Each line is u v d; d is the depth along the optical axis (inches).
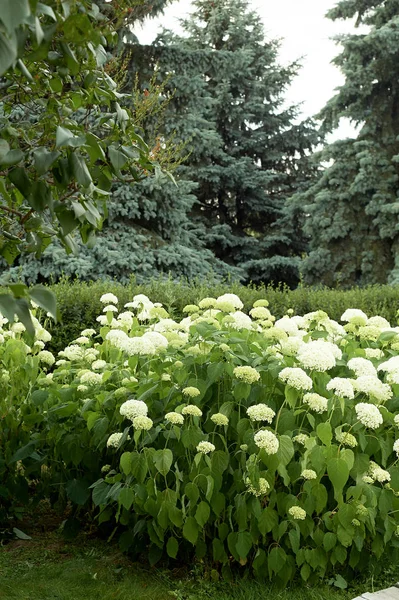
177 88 489.1
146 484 112.7
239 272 579.5
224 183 671.8
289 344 124.3
